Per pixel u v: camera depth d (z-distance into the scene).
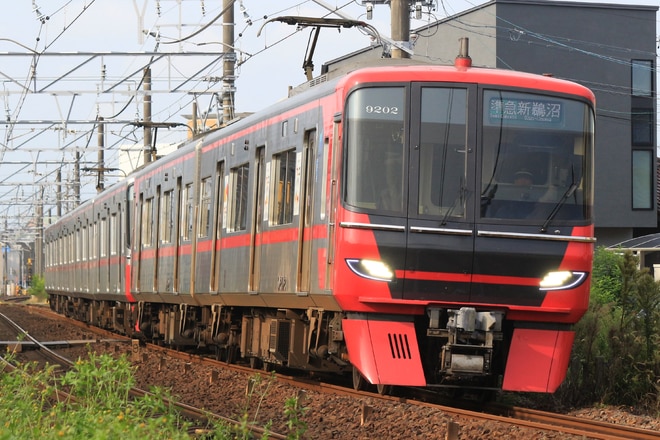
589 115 23.41
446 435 18.45
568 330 23.42
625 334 26.56
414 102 22.72
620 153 74.69
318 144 24.70
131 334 50.50
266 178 28.73
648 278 27.05
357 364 22.78
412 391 26.34
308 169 25.56
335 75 26.06
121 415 15.47
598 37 73.81
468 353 22.78
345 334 23.19
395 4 34.25
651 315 26.86
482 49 73.19
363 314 22.77
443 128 22.73
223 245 32.81
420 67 22.97
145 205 45.84
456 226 22.48
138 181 47.66
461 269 22.48
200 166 36.44
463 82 22.84
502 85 22.97
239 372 32.12
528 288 22.75
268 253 28.25
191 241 37.06
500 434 18.75
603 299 35.75
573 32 73.38
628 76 74.25
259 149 29.77
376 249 22.31
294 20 29.77
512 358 23.05
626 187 74.75
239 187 31.34
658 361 25.81
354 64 25.56
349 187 22.62
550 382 23.05
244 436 16.64
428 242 22.38
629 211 74.81
